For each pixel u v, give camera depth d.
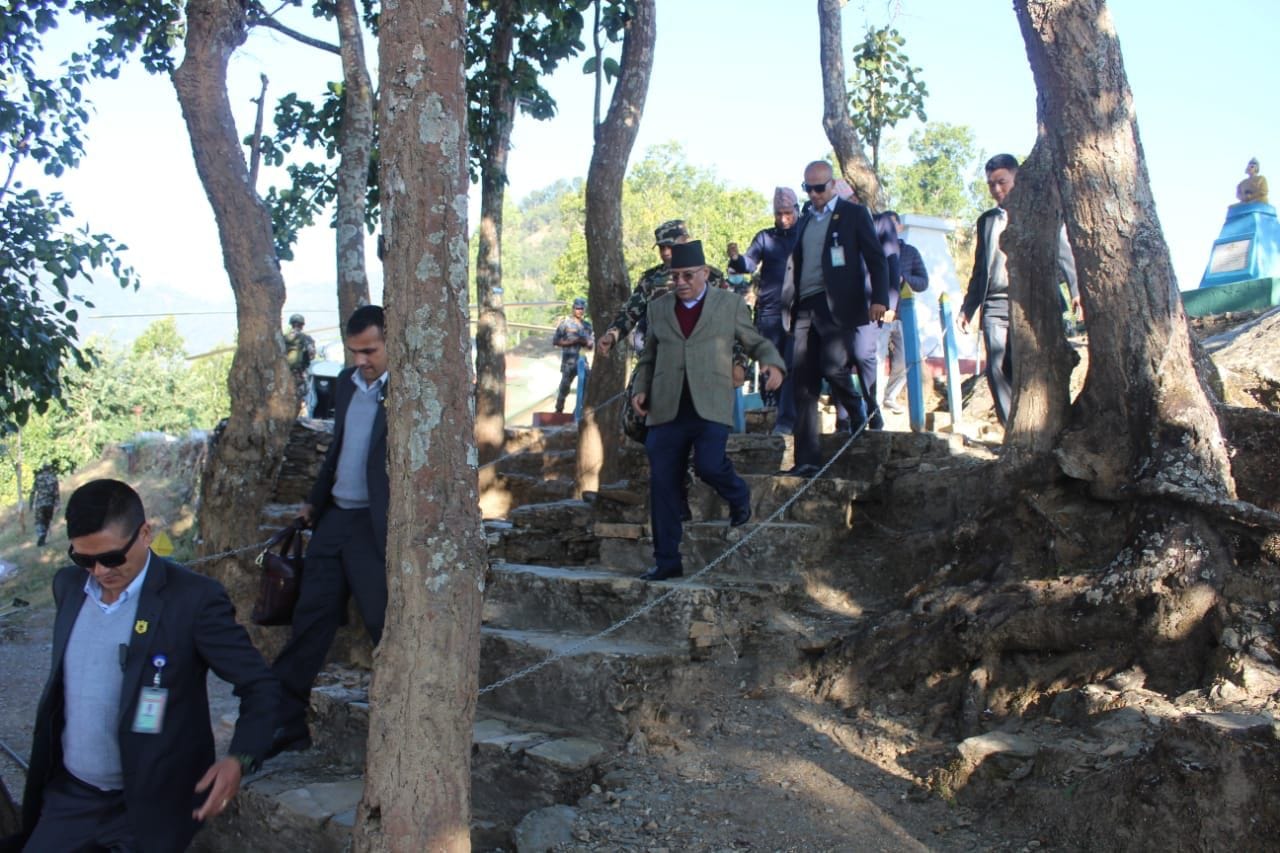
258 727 3.63
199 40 7.52
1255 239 9.01
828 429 8.64
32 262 8.90
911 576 5.64
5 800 4.47
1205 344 7.68
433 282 3.34
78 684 3.66
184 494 20.86
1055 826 3.71
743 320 5.78
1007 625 4.64
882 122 12.52
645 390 5.89
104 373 35.19
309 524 5.45
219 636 3.71
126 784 3.58
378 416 5.18
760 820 4.12
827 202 6.78
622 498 7.06
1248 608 4.12
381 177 3.41
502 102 9.68
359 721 5.36
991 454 6.64
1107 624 4.41
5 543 23.66
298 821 4.76
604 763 4.62
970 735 4.46
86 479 26.34
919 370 7.63
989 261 7.06
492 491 9.93
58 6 8.83
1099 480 4.91
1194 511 4.44
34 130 9.13
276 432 7.75
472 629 3.39
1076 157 4.94
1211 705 3.84
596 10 8.43
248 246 7.69
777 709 5.03
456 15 3.39
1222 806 3.31
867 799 4.19
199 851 5.27
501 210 10.06
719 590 5.38
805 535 5.93
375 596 5.15
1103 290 4.97
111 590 3.68
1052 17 4.88
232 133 7.69
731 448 7.54
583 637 5.41
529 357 18.67
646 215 39.59
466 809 3.36
